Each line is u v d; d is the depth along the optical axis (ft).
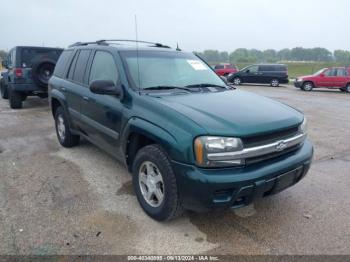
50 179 13.82
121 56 12.57
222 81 14.49
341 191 13.16
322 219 10.96
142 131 10.24
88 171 14.75
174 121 9.38
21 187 12.99
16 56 29.45
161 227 10.27
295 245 9.50
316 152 18.49
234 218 10.93
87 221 10.51
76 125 16.01
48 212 11.04
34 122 25.16
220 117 9.39
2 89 38.60
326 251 9.25
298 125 10.57
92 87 11.40
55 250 9.04
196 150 8.73
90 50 15.03
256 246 9.43
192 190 8.85
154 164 10.00
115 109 11.82
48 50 31.63
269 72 76.02
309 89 65.41
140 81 11.83
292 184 10.52
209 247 9.36
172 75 12.90
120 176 14.21
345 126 26.14
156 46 15.15
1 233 9.75
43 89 30.09
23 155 16.96
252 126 9.13
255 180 8.90
